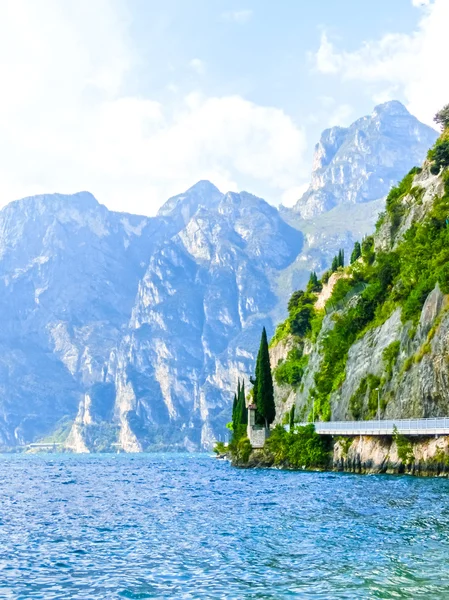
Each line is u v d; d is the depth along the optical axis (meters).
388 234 140.62
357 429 92.38
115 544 40.84
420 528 42.09
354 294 135.25
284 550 37.22
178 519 51.06
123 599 29.22
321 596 28.66
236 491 72.50
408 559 34.00
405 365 90.44
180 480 99.81
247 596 29.00
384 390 95.19
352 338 122.25
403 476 78.38
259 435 125.44
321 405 121.31
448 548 36.19
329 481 77.44
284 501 59.47
